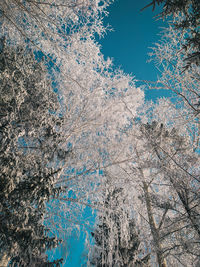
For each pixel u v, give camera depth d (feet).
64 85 23.15
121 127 24.52
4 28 15.67
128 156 24.14
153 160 21.53
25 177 13.19
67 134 21.77
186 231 18.65
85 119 23.45
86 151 22.94
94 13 15.84
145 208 27.99
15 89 15.05
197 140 20.13
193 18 8.78
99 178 22.25
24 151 17.33
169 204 20.27
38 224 13.28
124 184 24.08
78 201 19.72
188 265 18.37
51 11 15.80
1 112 14.39
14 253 11.30
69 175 21.02
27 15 14.15
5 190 11.05
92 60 21.06
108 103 24.38
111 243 18.60
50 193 12.85
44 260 14.42
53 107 20.08
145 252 25.94
